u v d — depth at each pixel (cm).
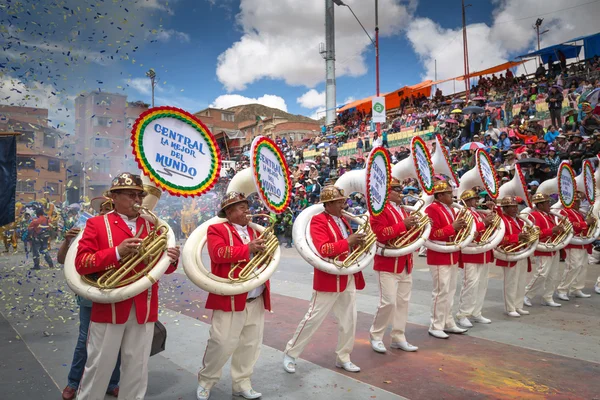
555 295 766
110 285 277
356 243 412
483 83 2509
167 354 464
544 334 534
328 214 430
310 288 834
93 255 277
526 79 2236
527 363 436
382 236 457
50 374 408
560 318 610
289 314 639
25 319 607
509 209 628
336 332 548
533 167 1223
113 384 366
